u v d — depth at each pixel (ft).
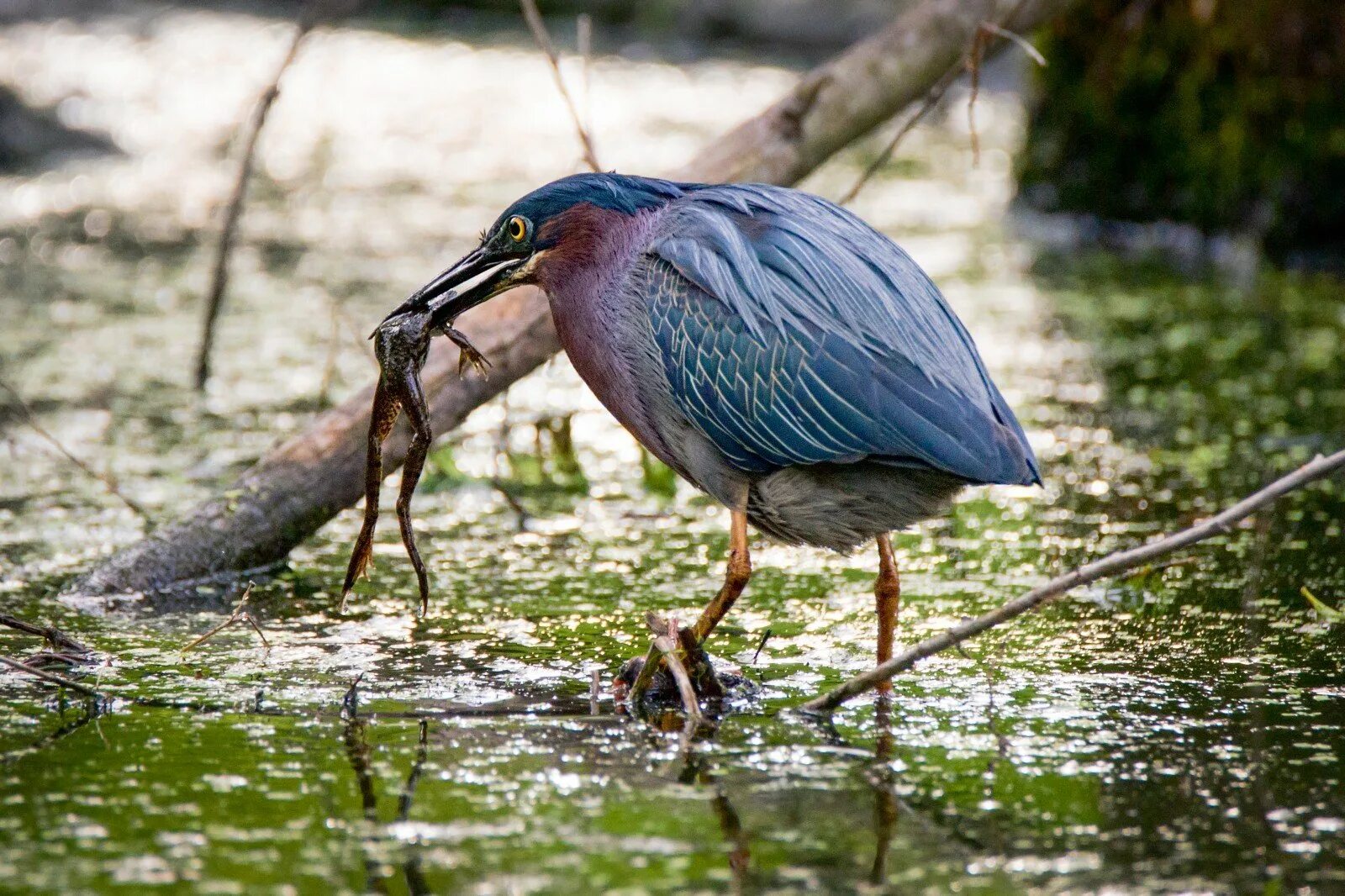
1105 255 73.31
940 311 29.78
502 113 105.60
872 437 28.19
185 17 133.80
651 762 26.03
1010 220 79.87
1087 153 77.00
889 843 23.07
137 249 72.69
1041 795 24.72
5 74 106.83
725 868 22.25
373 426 30.48
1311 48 68.80
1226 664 30.55
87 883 21.61
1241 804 24.36
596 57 122.93
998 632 32.53
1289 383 52.47
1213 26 71.00
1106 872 22.18
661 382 30.07
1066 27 75.72
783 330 28.78
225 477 43.24
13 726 27.35
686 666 28.71
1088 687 29.45
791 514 29.86
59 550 37.73
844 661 30.99
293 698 28.84
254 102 58.54
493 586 35.76
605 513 41.86
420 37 130.52
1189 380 53.16
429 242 73.97
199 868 22.09
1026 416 49.32
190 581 35.65
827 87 43.34
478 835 23.21
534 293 37.86
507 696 29.04
